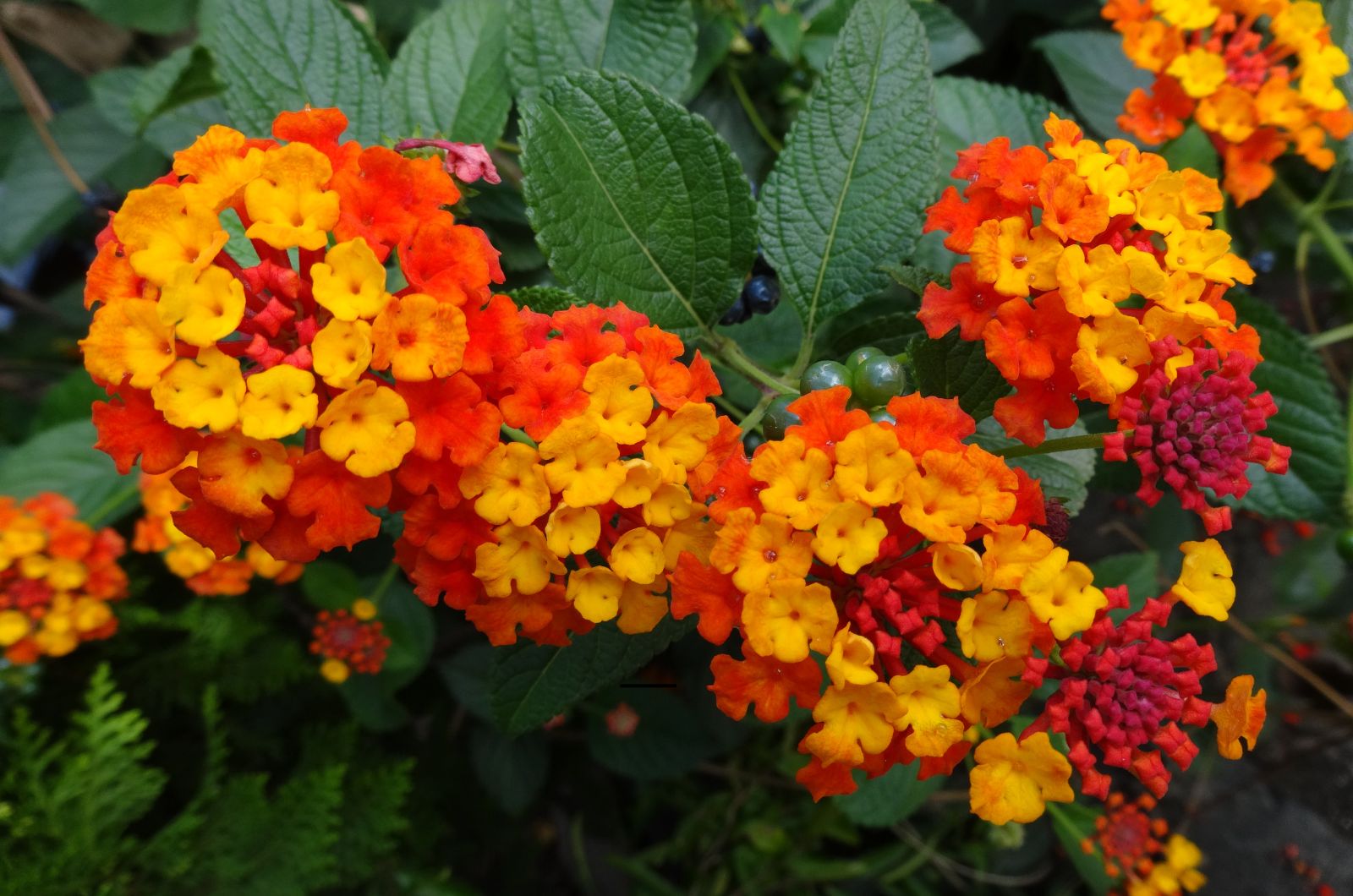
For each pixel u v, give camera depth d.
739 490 0.20
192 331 0.18
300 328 0.19
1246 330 0.21
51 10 0.34
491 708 0.22
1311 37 0.26
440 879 0.35
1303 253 0.29
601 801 0.40
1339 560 0.38
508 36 0.24
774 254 0.23
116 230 0.19
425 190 0.20
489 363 0.19
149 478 0.28
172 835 0.29
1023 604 0.19
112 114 0.28
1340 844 0.41
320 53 0.23
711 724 0.33
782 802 0.37
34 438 0.28
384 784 0.31
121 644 0.31
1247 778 0.43
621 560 0.20
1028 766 0.19
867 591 0.19
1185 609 0.41
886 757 0.20
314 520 0.19
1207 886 0.41
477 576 0.20
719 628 0.20
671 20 0.24
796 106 0.27
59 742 0.30
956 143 0.26
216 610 0.30
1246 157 0.27
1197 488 0.20
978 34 0.32
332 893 0.34
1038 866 0.40
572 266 0.21
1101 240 0.21
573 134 0.22
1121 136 0.28
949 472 0.19
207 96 0.24
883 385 0.21
